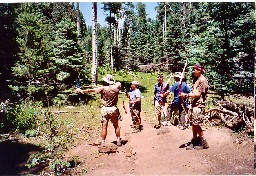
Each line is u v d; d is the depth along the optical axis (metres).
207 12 12.43
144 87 18.91
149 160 6.26
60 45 12.88
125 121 10.41
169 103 9.60
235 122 7.52
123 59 33.78
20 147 7.30
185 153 6.40
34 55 12.01
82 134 8.38
